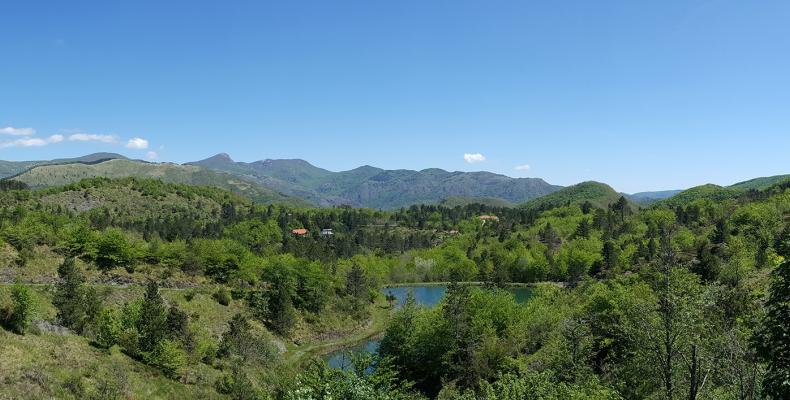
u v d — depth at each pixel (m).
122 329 55.75
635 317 30.11
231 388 52.62
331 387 26.59
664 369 27.73
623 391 37.38
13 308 45.62
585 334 49.91
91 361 45.06
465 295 78.12
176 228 184.88
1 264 79.38
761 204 150.38
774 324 15.32
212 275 102.25
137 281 89.94
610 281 70.38
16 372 36.78
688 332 26.88
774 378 14.69
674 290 27.23
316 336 96.44
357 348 94.50
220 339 76.00
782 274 15.42
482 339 68.50
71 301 58.81
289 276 102.12
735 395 24.98
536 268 173.38
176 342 59.75
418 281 182.12
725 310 29.91
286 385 37.91
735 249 94.25
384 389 31.20
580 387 34.78
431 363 74.25
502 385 34.06
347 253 199.12
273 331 89.94
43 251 89.25
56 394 36.41
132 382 45.50
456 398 43.06
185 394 48.94
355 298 117.62
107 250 92.25
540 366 56.59
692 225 176.38
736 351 24.44
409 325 78.88
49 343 45.34
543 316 74.38
